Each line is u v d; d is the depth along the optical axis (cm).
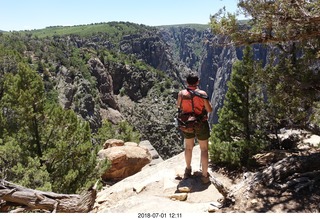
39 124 1431
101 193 681
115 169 1523
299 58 679
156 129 11400
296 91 665
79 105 9238
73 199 536
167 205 511
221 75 18675
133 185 661
